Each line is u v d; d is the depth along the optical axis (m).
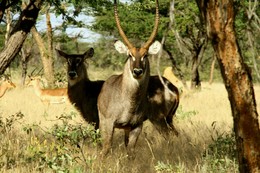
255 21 9.51
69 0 24.20
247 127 10.69
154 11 51.91
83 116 23.16
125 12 53.59
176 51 59.41
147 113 23.30
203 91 54.41
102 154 19.19
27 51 59.62
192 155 19.64
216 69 94.69
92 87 23.27
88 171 16.14
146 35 53.75
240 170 10.98
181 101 40.94
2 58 18.88
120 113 19.48
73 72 22.67
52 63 47.78
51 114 31.69
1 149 17.92
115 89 19.62
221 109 36.25
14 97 42.75
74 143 17.22
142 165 18.44
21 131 23.06
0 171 16.30
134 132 19.84
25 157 17.34
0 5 20.23
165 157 19.44
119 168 17.17
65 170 15.34
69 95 23.09
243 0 10.67
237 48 10.52
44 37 58.47
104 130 19.77
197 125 25.53
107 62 97.38
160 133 23.45
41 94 36.03
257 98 46.44
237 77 10.57
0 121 22.20
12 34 19.02
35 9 19.17
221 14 10.42
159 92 23.44
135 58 18.92
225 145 18.14
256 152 10.73
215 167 16.20
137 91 19.16
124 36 19.53
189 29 47.19
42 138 22.03
